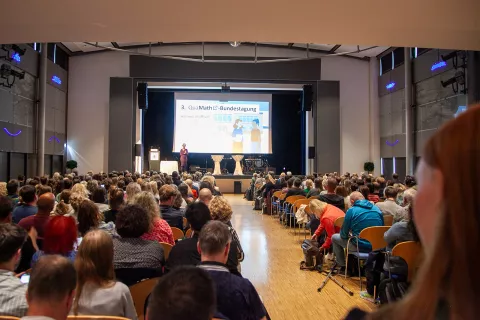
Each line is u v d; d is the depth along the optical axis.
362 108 15.52
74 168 14.14
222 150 16.30
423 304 0.43
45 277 1.20
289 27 5.46
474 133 0.42
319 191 7.05
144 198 3.05
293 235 6.97
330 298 3.67
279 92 16.50
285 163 19.16
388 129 14.53
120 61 15.08
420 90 12.25
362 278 4.28
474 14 5.02
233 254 2.33
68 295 1.25
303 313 3.31
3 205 2.86
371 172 14.86
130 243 2.31
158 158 14.48
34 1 4.68
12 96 10.86
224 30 5.60
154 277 2.20
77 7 4.85
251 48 15.12
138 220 2.35
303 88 15.12
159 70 14.51
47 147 13.10
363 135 15.47
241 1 4.76
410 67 12.59
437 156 0.44
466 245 0.40
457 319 0.40
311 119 15.93
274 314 3.30
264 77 14.69
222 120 16.31
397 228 3.09
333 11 5.01
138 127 15.23
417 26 5.33
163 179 7.88
